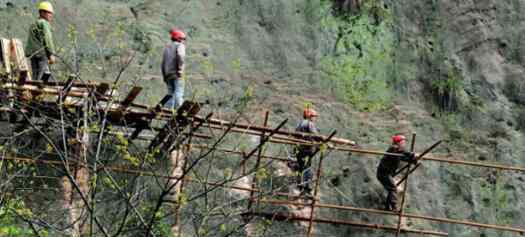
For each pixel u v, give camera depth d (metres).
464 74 20.98
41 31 15.30
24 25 20.17
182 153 15.00
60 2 20.72
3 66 15.27
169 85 15.92
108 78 18.94
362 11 21.80
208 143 15.75
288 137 16.08
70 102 13.17
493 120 20.16
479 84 20.86
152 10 21.34
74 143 12.35
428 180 18.20
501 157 19.11
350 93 20.23
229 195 16.08
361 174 17.81
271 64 20.78
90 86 13.01
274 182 16.81
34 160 12.40
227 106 19.05
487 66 21.22
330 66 20.80
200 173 16.31
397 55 21.17
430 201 17.75
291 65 20.77
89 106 12.79
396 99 20.36
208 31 21.14
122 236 11.62
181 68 15.77
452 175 18.39
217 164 16.91
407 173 16.17
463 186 18.22
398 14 21.97
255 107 19.14
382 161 16.70
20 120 14.56
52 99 14.79
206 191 11.41
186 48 20.45
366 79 20.61
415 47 21.36
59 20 20.27
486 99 20.61
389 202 16.81
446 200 17.92
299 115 19.16
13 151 13.12
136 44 20.22
